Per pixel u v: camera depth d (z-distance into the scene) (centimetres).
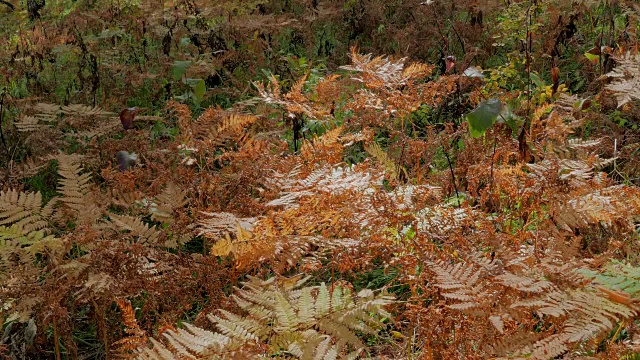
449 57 439
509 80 558
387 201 289
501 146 387
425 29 647
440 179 397
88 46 630
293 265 261
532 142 365
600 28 588
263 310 233
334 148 369
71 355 340
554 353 198
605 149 435
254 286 246
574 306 211
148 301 308
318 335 217
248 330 225
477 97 458
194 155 422
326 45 687
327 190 285
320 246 291
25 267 298
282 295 236
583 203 288
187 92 578
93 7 693
